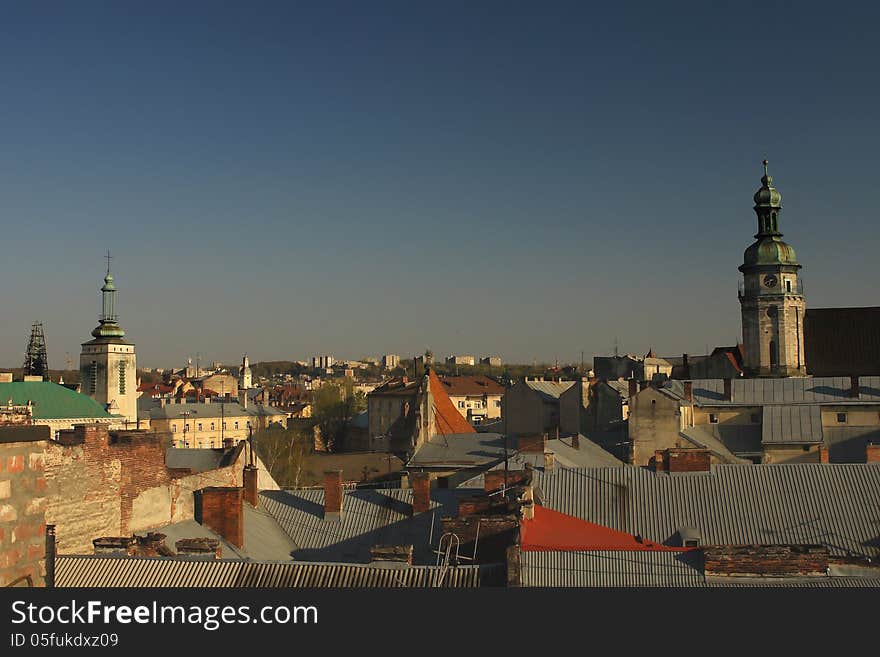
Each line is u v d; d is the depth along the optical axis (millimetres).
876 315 144250
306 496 61250
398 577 36625
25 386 137875
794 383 116812
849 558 39062
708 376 149125
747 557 35688
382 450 170125
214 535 51656
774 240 146125
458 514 54906
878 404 109688
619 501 57375
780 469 58562
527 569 36906
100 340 170875
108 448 48156
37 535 18438
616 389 129500
